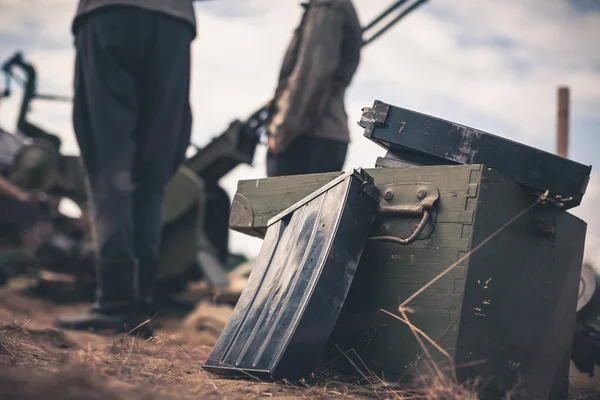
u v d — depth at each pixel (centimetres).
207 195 895
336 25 487
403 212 272
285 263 280
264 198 331
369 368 270
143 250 501
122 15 468
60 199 1032
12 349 279
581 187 275
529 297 275
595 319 346
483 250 258
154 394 194
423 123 288
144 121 493
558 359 291
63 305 855
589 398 322
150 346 381
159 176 504
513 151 275
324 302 259
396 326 267
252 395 230
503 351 264
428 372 253
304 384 252
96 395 166
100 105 476
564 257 293
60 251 934
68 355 285
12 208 982
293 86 481
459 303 252
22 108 1192
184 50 495
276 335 258
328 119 493
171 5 483
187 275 838
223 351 271
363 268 279
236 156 832
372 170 287
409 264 268
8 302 764
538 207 280
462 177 263
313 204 288
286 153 494
